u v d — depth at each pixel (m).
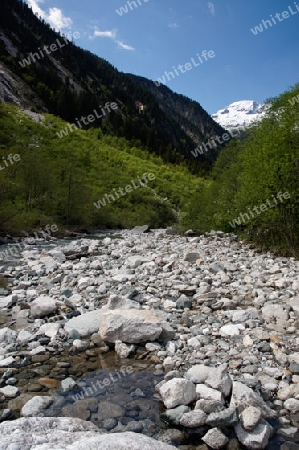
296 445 3.87
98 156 95.56
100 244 21.41
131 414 4.44
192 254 14.76
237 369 5.50
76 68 182.88
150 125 187.00
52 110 128.38
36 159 42.03
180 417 4.21
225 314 7.96
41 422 3.75
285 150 16.08
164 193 88.31
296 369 5.29
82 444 3.16
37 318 8.10
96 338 6.82
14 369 5.68
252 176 17.98
